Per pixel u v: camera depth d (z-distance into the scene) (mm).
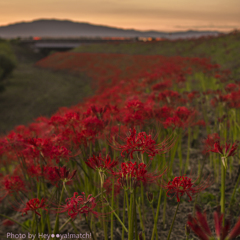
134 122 2578
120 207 3078
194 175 3672
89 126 2393
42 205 1758
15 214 3578
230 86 4215
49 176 2111
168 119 2668
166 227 2705
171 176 3326
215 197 3100
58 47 64062
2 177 3023
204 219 940
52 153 2121
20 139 2416
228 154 1873
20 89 26109
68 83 26438
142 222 2396
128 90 6141
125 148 1646
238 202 2914
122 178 1604
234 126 3703
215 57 18047
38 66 42094
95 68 26141
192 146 4715
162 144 1865
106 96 5629
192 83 9609
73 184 3014
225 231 876
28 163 2832
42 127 3646
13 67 28062
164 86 4777
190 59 11023
